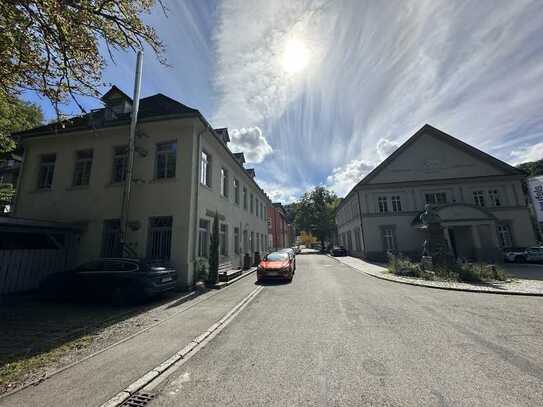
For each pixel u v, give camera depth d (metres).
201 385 3.40
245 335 5.31
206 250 13.04
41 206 12.84
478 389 3.15
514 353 4.15
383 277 13.14
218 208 14.58
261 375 3.62
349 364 3.89
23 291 9.82
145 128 12.30
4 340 5.18
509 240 22.86
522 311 6.65
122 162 12.62
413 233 23.81
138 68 11.77
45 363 4.12
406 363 3.88
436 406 2.82
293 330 5.53
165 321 6.39
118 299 8.05
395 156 25.44
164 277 8.76
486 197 23.73
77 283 8.52
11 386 3.43
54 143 13.62
